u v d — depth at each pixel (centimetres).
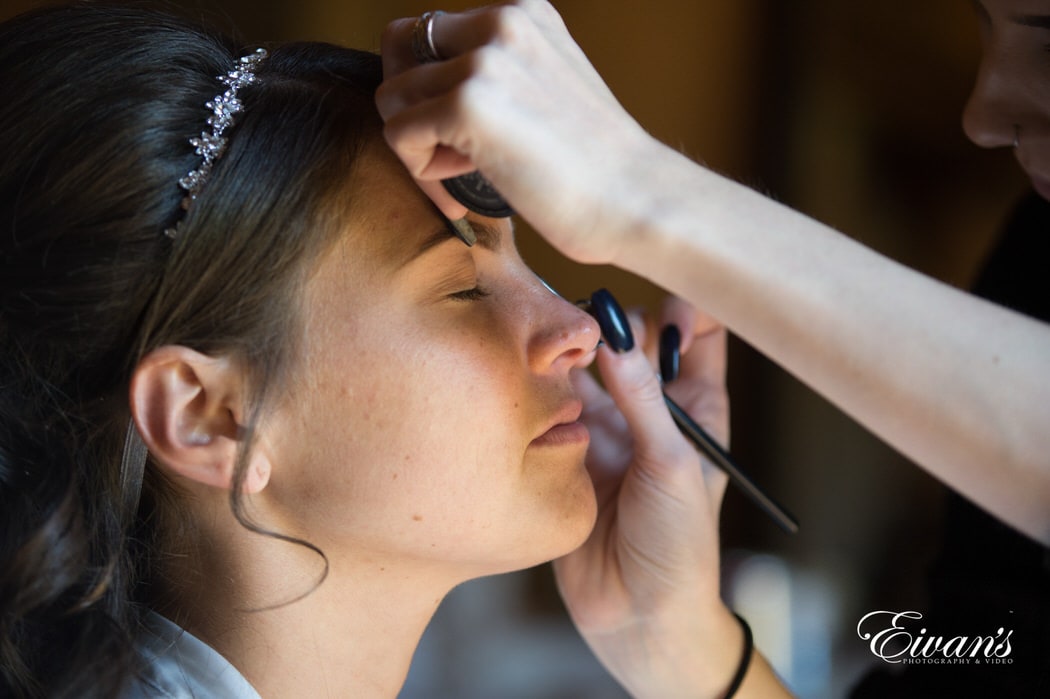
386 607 98
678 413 126
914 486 275
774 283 71
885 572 274
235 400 90
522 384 95
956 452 71
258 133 89
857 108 270
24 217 88
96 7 94
